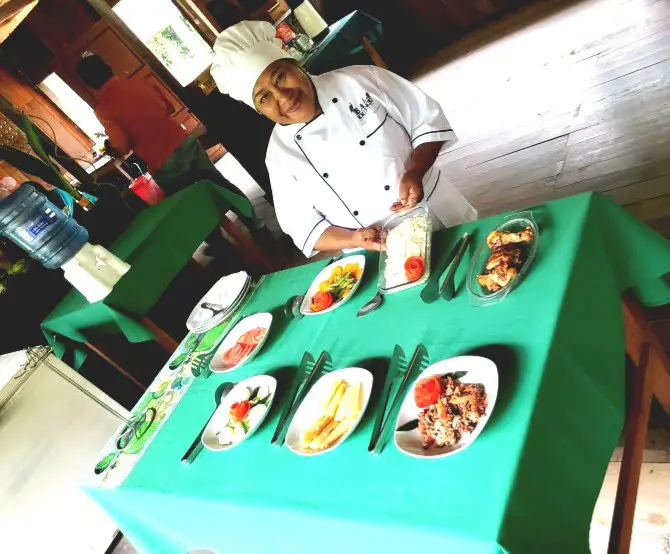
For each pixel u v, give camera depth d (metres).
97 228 3.62
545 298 1.16
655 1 3.87
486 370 1.09
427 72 5.57
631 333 1.53
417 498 0.99
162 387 2.14
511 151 3.60
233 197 3.69
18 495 3.05
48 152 3.63
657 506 1.64
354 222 2.07
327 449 1.24
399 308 1.52
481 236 1.53
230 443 1.54
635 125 3.01
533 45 4.61
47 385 3.28
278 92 1.69
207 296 2.46
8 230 2.49
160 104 4.40
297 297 1.92
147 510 1.75
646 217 2.54
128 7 5.74
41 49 6.98
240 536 1.49
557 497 0.96
